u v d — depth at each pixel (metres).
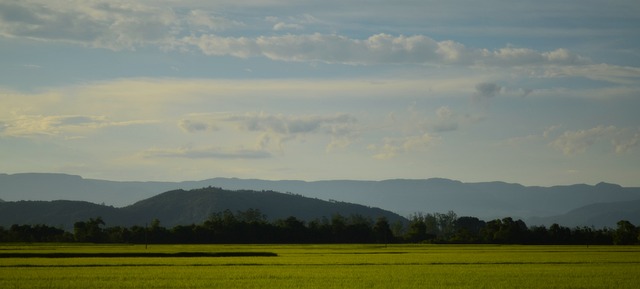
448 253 107.19
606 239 188.25
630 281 55.38
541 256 95.12
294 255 98.25
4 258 84.69
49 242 189.62
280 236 199.88
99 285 51.53
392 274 61.19
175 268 67.44
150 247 136.38
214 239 191.12
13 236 190.12
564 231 191.00
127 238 188.25
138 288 49.94
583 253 106.94
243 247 141.38
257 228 197.50
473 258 89.19
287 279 56.31
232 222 199.62
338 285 52.16
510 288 50.66
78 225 193.75
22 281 53.91
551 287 51.31
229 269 66.38
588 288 50.78
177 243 187.88
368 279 56.59
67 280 54.84
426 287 51.09
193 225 197.25
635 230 183.88
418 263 77.50
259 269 66.69
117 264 72.88
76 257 89.44
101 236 192.12
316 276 58.97
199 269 66.12
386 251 115.56
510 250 122.25
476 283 53.84
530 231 191.88
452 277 58.47
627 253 106.56
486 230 199.50
